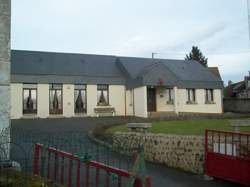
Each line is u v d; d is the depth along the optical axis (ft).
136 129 44.88
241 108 123.03
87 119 90.22
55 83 97.19
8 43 25.84
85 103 100.89
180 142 36.27
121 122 68.13
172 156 37.27
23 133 43.62
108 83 104.17
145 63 114.73
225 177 29.14
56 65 101.45
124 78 106.83
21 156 28.68
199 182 30.45
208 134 33.40
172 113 102.58
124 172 17.26
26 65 96.53
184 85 110.22
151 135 40.83
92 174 26.32
